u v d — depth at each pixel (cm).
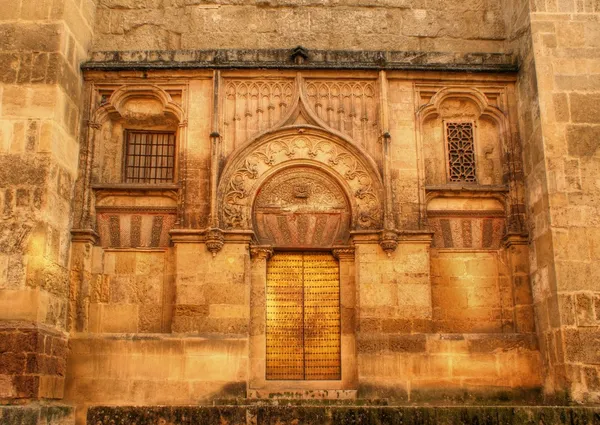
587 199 1299
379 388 1304
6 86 1302
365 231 1375
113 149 1467
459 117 1505
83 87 1450
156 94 1462
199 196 1398
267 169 1427
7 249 1216
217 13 1555
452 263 1410
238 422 848
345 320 1373
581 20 1398
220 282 1349
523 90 1442
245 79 1470
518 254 1393
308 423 848
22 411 1059
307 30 1555
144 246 1396
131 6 1555
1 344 1166
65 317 1316
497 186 1431
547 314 1293
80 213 1380
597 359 1213
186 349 1309
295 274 1419
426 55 1491
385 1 1580
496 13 1588
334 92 1474
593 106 1351
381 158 1426
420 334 1332
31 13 1346
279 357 1374
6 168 1259
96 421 848
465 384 1310
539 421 877
